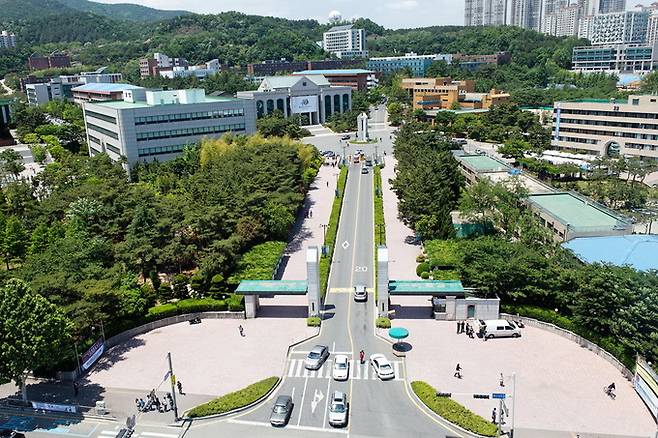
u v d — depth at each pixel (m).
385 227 129.88
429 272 99.94
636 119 184.00
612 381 68.19
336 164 197.00
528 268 83.44
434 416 62.34
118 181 132.00
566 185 161.75
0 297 64.81
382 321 83.38
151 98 190.50
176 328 85.56
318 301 85.62
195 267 106.25
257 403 65.31
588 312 75.50
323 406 64.75
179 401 66.19
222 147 166.12
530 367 71.44
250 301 87.00
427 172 118.81
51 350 65.62
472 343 77.94
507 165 150.88
